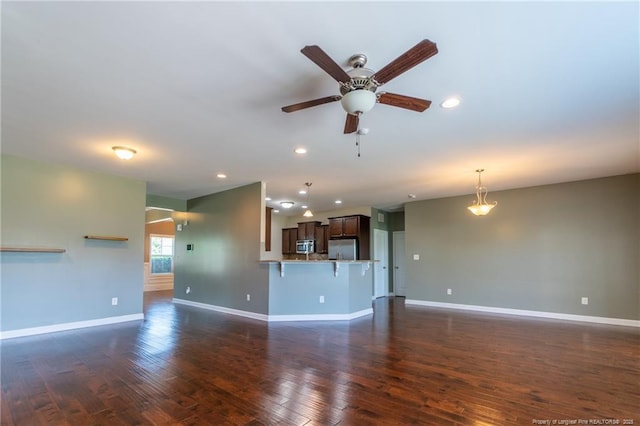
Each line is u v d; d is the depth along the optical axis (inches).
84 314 199.9
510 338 179.0
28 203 180.9
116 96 107.3
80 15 70.3
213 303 264.4
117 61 87.7
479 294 268.7
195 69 91.8
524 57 86.7
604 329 200.7
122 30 75.3
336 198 299.0
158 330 193.9
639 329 201.3
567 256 233.6
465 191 265.7
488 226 268.2
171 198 293.0
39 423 90.8
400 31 76.4
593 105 114.5
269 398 106.0
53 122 128.2
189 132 139.0
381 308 278.8
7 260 174.2
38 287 183.6
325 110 118.1
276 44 80.9
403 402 103.7
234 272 249.1
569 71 93.4
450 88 102.9
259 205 233.1
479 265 270.5
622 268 214.5
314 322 218.8
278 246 406.0
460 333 189.9
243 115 122.3
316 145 156.0
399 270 371.6
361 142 152.0
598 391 112.1
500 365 136.5
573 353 152.9
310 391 111.2
